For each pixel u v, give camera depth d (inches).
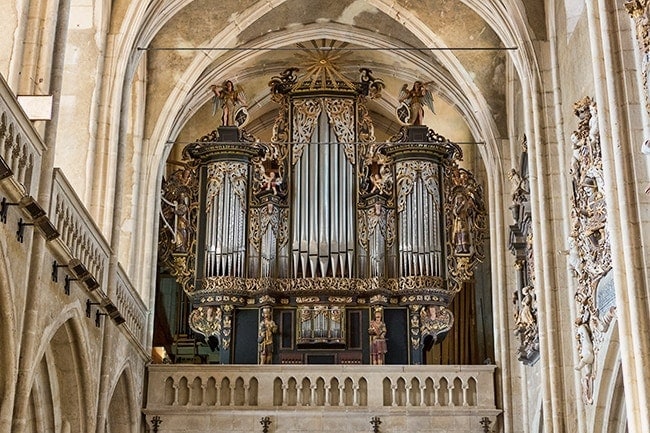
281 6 1195.3
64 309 749.3
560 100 942.4
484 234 1239.5
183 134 1357.0
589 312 812.6
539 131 946.7
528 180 1042.1
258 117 1382.9
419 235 1179.3
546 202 927.0
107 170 934.4
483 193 1330.0
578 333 838.5
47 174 691.4
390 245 1186.6
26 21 713.0
